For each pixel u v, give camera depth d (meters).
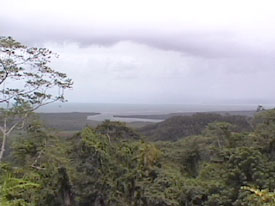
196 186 29.80
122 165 35.75
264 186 23.73
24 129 24.86
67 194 32.91
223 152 32.31
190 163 40.38
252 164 26.25
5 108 21.53
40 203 28.20
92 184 34.19
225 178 27.89
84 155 35.97
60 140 32.22
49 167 27.44
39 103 22.64
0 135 22.36
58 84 23.14
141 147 36.75
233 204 24.08
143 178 33.97
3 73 19.92
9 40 19.17
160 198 30.25
